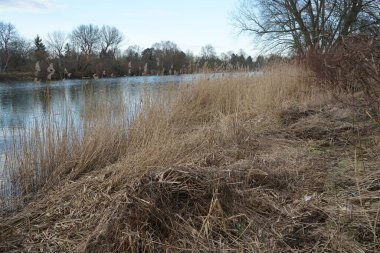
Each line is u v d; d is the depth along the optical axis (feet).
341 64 20.25
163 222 8.80
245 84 29.99
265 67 34.73
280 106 23.99
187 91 27.50
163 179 9.95
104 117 18.06
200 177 10.19
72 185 12.57
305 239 8.07
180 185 9.73
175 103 24.52
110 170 12.63
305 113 22.22
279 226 8.69
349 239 7.75
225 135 16.53
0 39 128.67
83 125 17.06
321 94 25.90
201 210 9.21
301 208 9.33
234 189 10.03
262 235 8.37
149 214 8.88
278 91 28.30
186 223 8.75
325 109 21.94
